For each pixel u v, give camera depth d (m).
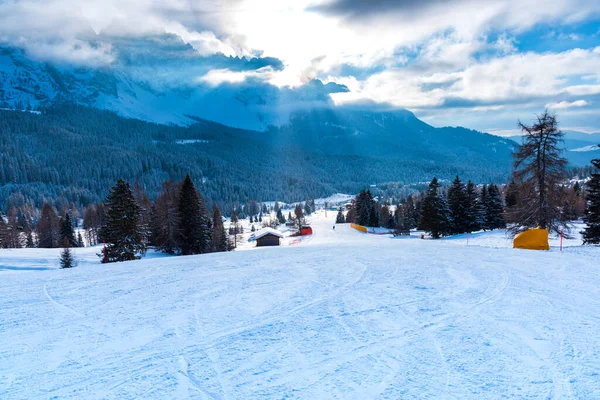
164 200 47.56
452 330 6.66
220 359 5.61
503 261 14.12
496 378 4.88
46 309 8.29
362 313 7.70
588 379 4.80
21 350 6.05
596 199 25.16
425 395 4.48
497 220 47.22
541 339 6.16
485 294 9.09
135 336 6.61
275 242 58.22
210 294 9.46
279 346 6.06
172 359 5.64
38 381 5.01
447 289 9.66
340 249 18.94
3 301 8.95
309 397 4.49
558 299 8.59
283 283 10.63
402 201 122.31
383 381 4.85
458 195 48.12
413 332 6.59
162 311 8.05
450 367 5.22
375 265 13.48
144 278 11.57
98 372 5.25
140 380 4.99
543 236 19.38
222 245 52.72
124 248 32.66
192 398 4.52
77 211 120.38
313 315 7.63
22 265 30.73
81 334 6.74
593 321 7.01
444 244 22.14
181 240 42.00
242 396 4.54
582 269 12.27
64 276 11.98
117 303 8.72
